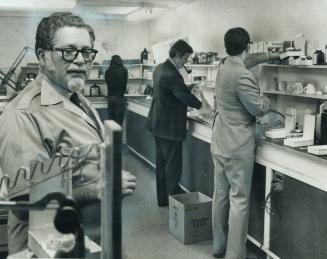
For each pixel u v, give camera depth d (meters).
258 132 3.00
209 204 3.25
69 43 1.08
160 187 4.04
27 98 1.08
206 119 3.72
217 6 4.58
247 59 3.02
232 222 2.76
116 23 6.38
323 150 2.35
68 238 0.90
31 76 5.09
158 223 3.64
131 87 6.52
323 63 2.81
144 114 5.41
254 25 3.91
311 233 2.45
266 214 2.83
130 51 6.57
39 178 0.89
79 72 1.12
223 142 2.74
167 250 3.10
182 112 3.75
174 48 3.58
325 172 2.27
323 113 2.61
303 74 3.22
